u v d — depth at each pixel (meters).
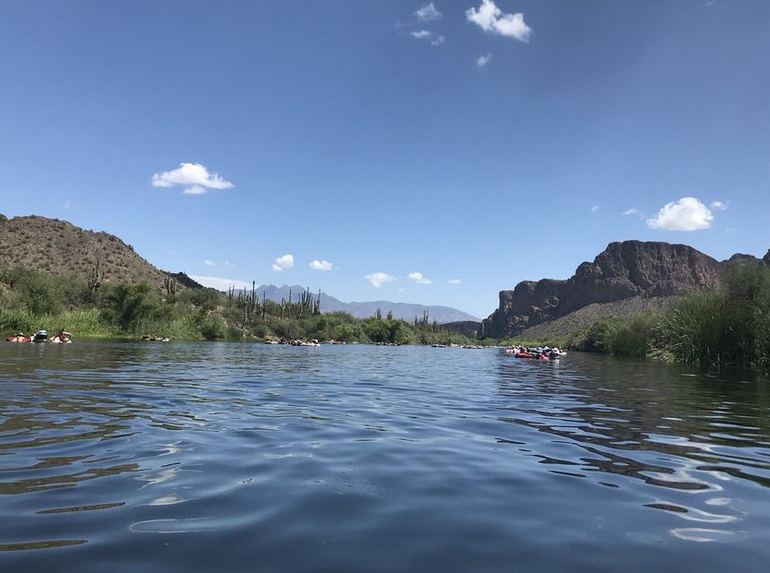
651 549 4.05
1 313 50.44
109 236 120.69
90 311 65.50
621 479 6.09
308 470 6.14
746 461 7.07
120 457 6.46
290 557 3.73
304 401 12.45
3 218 109.50
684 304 39.72
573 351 72.69
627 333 52.94
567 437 8.64
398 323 143.88
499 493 5.45
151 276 113.62
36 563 3.52
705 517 4.82
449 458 6.94
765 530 4.51
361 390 15.60
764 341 27.02
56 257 102.56
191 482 5.51
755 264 33.62
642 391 16.75
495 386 18.20
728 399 14.56
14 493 4.98
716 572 3.66
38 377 15.30
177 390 13.56
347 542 4.04
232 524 4.35
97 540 3.94
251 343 73.81
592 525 4.57
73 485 5.28
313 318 120.12
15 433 7.68
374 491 5.40
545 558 3.84
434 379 21.00
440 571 3.57
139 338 63.53
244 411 10.48
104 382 14.71
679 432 9.28
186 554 3.73
